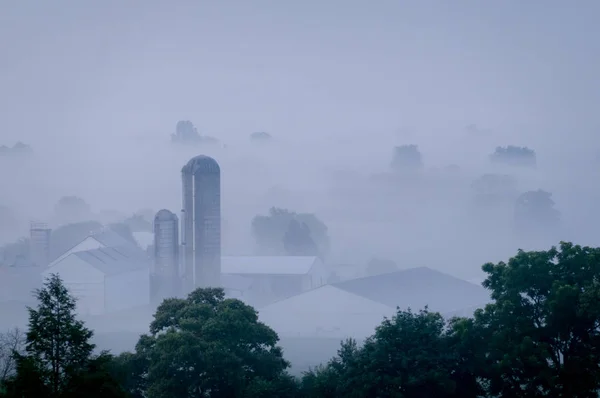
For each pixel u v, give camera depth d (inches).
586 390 3405.5
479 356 3489.2
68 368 2787.9
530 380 3452.3
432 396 3452.3
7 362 3474.4
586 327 3496.6
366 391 3361.2
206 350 3494.1
